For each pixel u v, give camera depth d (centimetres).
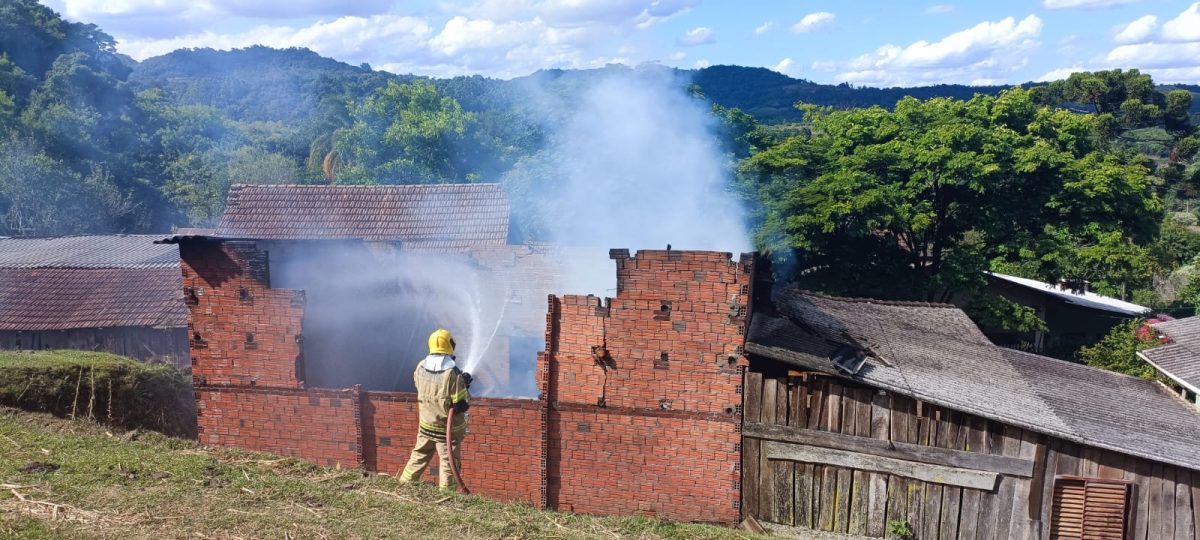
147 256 2992
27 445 1023
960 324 1869
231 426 1466
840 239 2730
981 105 3266
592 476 1419
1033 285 3369
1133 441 1387
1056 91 8188
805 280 2744
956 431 1390
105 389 1352
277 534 839
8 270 2683
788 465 1416
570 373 1405
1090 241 2767
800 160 2908
